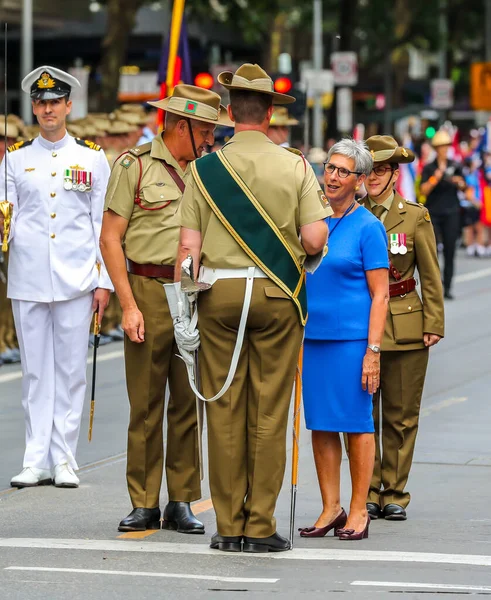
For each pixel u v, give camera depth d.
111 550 13.53
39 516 15.19
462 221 53.38
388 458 15.33
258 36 68.25
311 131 68.94
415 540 14.04
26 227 16.91
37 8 52.38
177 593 11.91
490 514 15.35
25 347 16.97
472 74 55.53
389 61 85.25
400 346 15.25
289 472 17.75
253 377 13.24
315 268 13.24
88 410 22.23
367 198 15.60
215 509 13.48
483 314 35.88
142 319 14.20
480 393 23.94
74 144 17.05
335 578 12.41
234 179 13.01
